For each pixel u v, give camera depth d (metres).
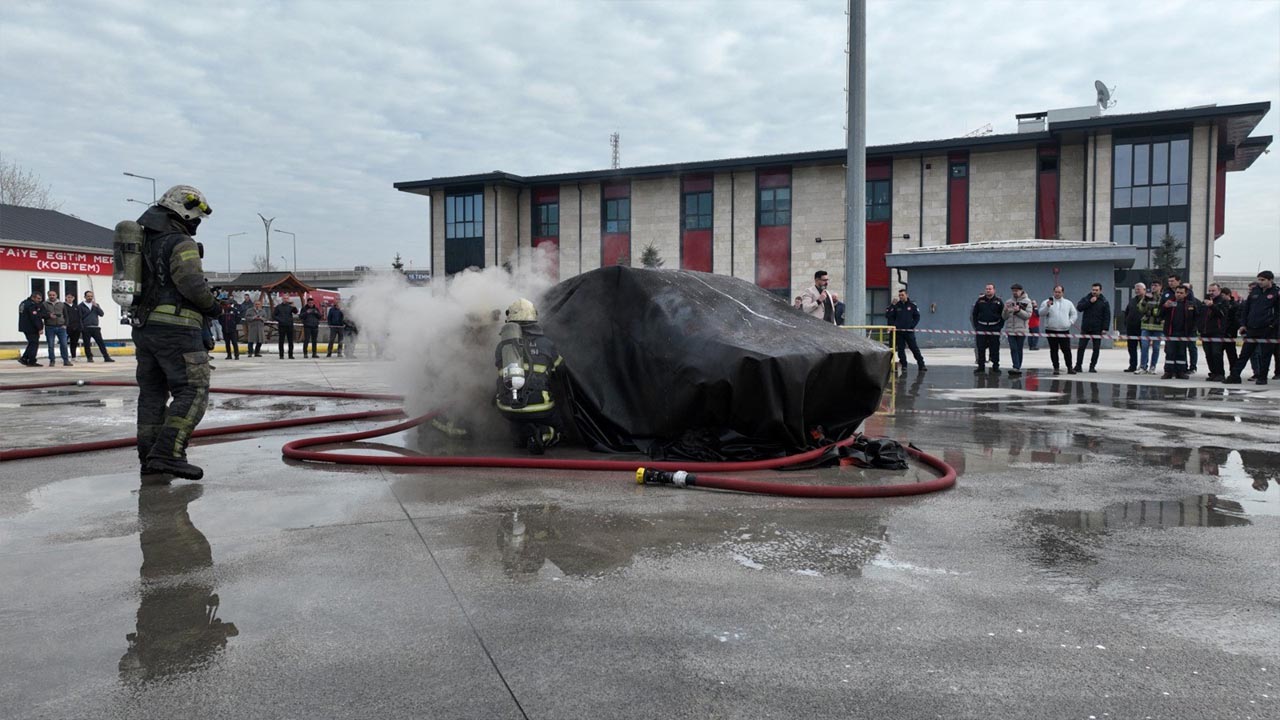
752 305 6.69
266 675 2.45
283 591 3.16
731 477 5.09
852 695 2.34
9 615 2.92
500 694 2.34
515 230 41.03
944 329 25.80
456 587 3.21
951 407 9.49
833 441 6.11
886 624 2.86
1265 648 2.66
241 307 23.05
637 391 6.14
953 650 2.64
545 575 3.36
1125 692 2.36
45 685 2.39
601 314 6.46
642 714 2.23
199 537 3.89
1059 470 5.66
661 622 2.87
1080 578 3.35
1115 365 17.12
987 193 33.12
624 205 39.19
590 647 2.66
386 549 3.71
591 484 5.12
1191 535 3.99
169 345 5.06
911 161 34.06
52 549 3.69
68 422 8.12
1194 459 6.10
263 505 4.52
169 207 5.22
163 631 2.78
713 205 37.62
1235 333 13.24
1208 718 2.21
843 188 35.47
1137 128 29.89
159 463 5.01
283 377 14.19
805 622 2.87
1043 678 2.45
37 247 26.75
